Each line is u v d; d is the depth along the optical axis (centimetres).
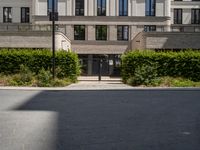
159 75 2898
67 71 2912
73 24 4934
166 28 4675
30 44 3575
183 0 5447
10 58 2892
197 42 3600
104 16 4950
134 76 2761
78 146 754
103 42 4950
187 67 2892
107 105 1488
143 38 3609
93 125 1008
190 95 1956
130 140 815
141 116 1184
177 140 818
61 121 1070
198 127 984
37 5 4872
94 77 4300
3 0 5212
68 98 1767
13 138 826
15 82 2553
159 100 1694
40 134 870
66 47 4238
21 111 1282
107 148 739
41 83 2502
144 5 4969
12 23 5188
